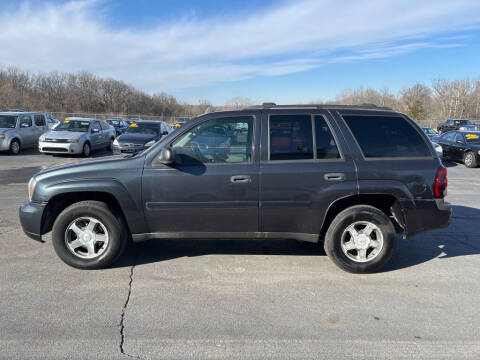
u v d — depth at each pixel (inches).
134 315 127.0
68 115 1784.0
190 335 116.0
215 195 158.6
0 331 116.0
